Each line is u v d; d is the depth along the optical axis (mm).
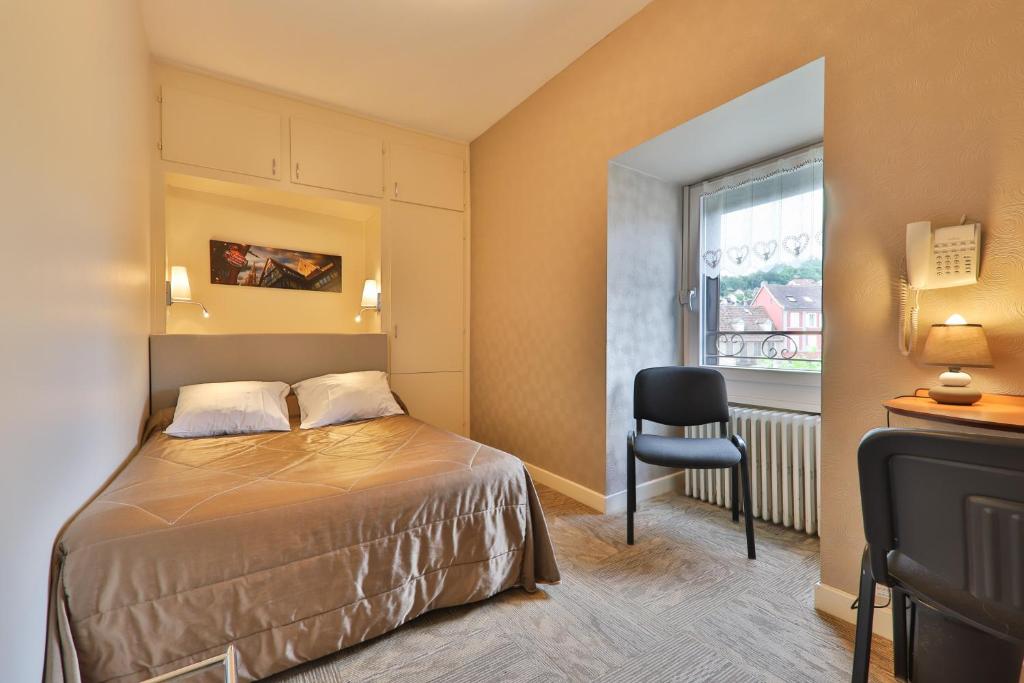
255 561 1251
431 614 1596
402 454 1898
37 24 932
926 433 754
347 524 1394
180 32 2352
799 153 2246
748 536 1986
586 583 1795
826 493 1574
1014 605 688
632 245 2566
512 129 3168
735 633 1482
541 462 2949
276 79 2787
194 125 2691
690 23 2002
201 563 1189
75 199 1174
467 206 3742
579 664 1348
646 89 2199
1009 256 1188
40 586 944
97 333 1386
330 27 2322
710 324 2713
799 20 1623
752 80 1770
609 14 2248
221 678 1179
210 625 1183
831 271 1539
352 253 3588
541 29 2350
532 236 2984
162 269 2607
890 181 1401
